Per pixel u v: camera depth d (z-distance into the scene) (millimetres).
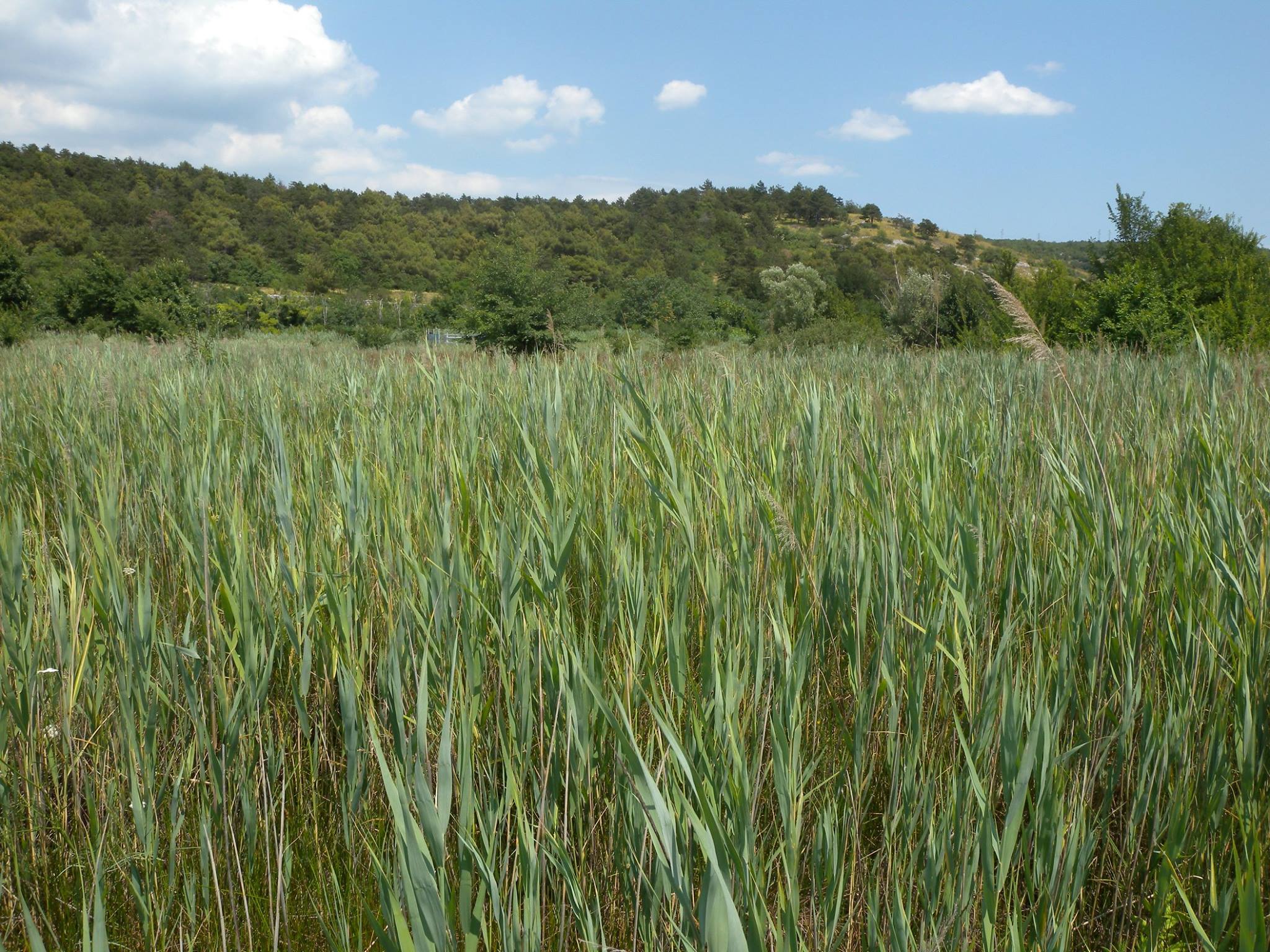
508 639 2775
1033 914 2127
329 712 3197
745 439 4859
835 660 3252
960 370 9672
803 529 3467
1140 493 3539
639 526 3568
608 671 2916
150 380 8734
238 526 3428
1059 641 3012
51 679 2996
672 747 1979
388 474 4207
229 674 3172
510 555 2846
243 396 7586
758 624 2734
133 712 2789
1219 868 2439
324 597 3100
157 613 3316
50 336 28953
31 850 2670
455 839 2557
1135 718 2877
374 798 2939
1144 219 22969
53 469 5281
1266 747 2570
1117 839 2783
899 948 1870
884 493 3451
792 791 2082
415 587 3186
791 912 1816
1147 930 2334
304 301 49844
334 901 2623
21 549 2949
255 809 2652
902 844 2355
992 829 1996
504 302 22188
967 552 3010
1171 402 5691
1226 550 3104
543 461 3361
